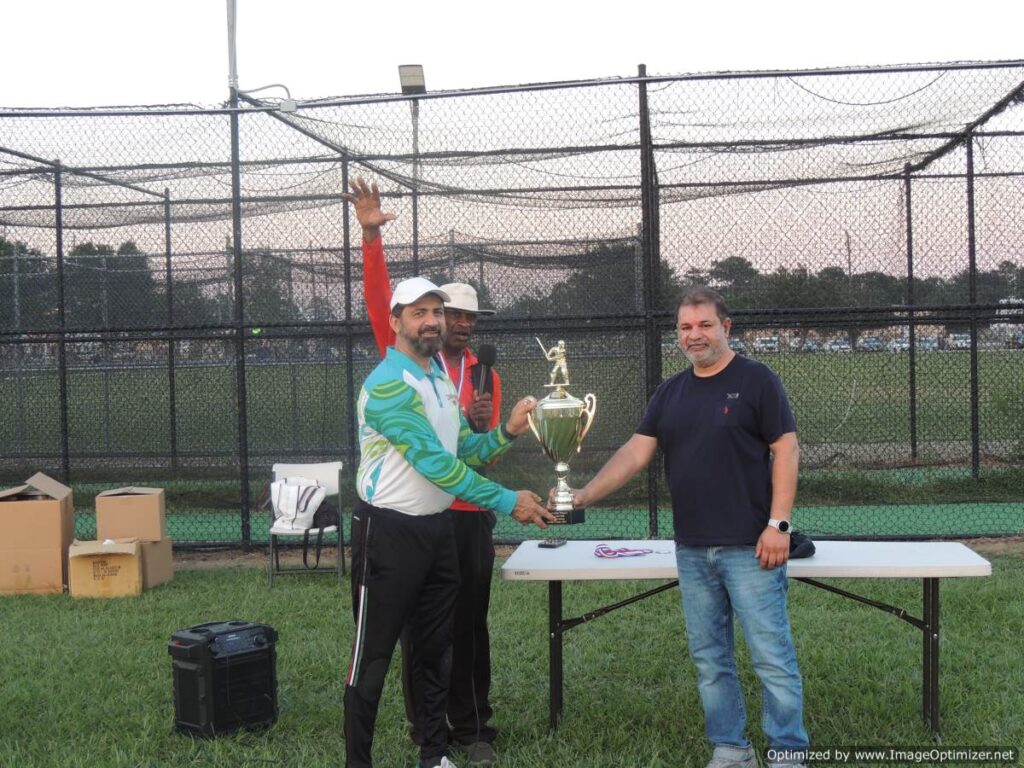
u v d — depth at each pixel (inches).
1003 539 312.8
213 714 157.8
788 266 371.6
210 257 459.8
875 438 418.0
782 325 330.0
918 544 165.8
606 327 311.6
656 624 222.1
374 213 153.6
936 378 421.4
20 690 182.1
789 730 131.0
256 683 163.3
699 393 134.9
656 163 347.6
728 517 131.9
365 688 131.9
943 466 408.5
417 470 127.3
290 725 165.2
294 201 385.7
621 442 354.3
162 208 423.2
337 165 385.7
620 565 153.3
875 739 152.5
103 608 248.5
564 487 141.3
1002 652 194.9
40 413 478.9
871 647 199.3
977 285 391.2
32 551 267.9
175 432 430.3
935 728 154.0
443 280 385.1
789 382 411.8
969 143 375.6
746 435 131.6
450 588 136.3
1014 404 410.3
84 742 158.2
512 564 156.0
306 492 270.1
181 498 403.5
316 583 272.2
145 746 154.8
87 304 463.5
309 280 410.0
